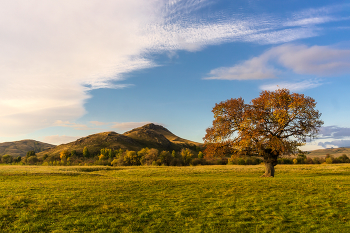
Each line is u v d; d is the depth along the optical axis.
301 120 30.56
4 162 136.12
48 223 10.59
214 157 35.69
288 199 15.17
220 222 10.78
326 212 11.93
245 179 27.48
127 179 28.95
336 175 31.36
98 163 115.25
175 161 105.06
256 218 11.30
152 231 9.70
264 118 30.70
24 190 18.59
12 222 10.65
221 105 33.62
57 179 29.89
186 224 10.45
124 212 12.42
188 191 18.95
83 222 10.65
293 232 9.49
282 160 103.19
